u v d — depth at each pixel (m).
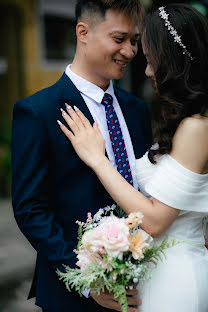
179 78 1.64
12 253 4.16
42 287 1.85
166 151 1.63
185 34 1.63
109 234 1.45
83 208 1.75
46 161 1.69
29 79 6.47
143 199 1.62
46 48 6.57
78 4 1.76
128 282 1.57
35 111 1.67
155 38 1.67
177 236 1.73
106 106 1.87
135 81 6.62
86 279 1.44
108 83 1.88
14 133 1.72
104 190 1.78
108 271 1.47
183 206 1.61
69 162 1.72
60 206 1.76
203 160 1.60
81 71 1.82
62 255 1.62
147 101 6.70
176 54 1.64
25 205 1.66
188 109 1.62
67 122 1.70
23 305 3.23
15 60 6.44
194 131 1.58
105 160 1.66
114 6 1.65
